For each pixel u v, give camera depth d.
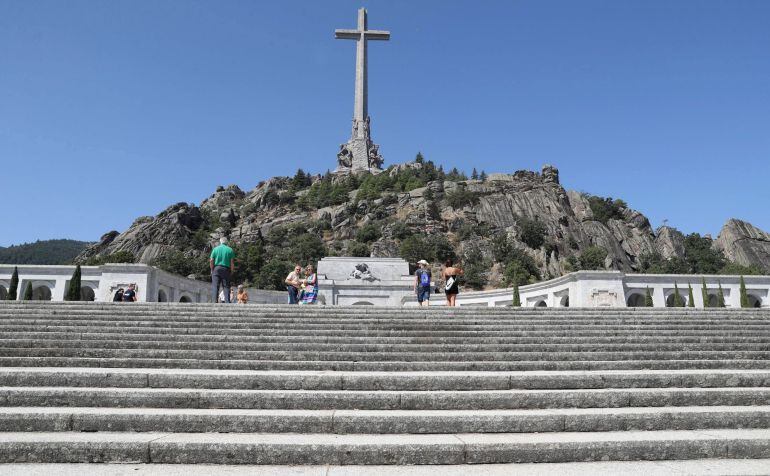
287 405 8.42
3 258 187.75
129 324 13.54
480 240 113.69
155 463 6.77
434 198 129.50
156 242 114.94
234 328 13.62
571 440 7.20
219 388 9.11
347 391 8.91
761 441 7.32
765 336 13.99
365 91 110.50
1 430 7.52
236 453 6.81
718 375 9.88
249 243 111.94
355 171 150.12
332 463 6.83
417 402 8.49
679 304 45.97
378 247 108.94
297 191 151.62
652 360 11.62
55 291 40.59
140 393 8.39
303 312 15.62
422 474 6.48
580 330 14.04
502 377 9.41
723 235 136.38
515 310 16.09
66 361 10.55
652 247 133.88
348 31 104.75
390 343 12.43
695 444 7.23
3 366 10.41
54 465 6.64
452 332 13.12
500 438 7.33
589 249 111.81
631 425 7.96
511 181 142.50
